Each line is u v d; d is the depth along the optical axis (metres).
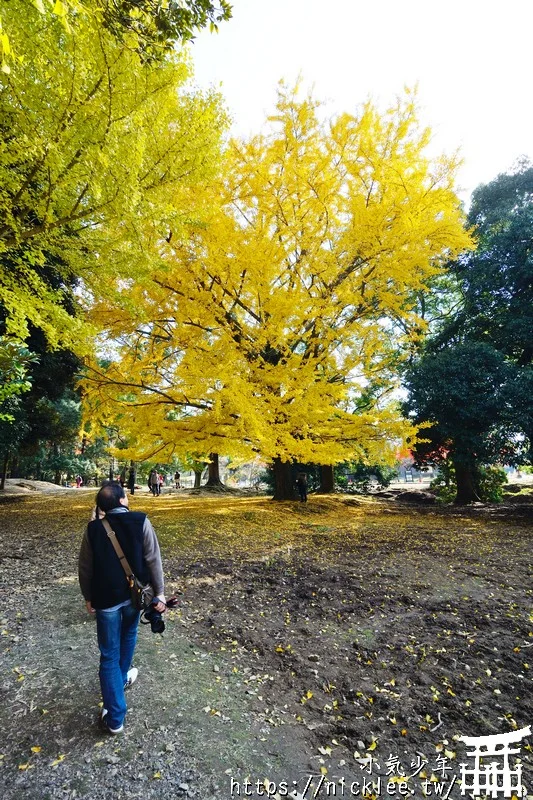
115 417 9.23
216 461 22.00
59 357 9.08
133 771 1.81
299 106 7.85
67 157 3.72
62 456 26.83
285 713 2.30
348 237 7.48
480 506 12.27
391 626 3.39
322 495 14.48
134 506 11.64
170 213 4.66
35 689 2.41
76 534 6.98
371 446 8.30
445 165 7.60
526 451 11.27
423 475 51.88
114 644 2.12
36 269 6.55
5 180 3.85
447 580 4.56
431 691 2.49
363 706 2.37
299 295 7.00
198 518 8.60
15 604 3.75
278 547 6.30
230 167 7.79
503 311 12.38
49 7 3.10
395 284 8.07
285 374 7.12
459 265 13.83
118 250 4.57
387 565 5.20
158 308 7.86
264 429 6.65
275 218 8.24
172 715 2.22
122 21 3.15
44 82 3.48
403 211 7.23
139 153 3.84
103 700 2.09
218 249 7.16
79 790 1.69
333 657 2.91
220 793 1.72
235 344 7.64
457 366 11.10
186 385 7.38
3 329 6.21
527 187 13.39
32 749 1.91
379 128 7.83
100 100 3.63
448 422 11.27
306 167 7.80
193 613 3.67
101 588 2.09
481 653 2.88
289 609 3.78
